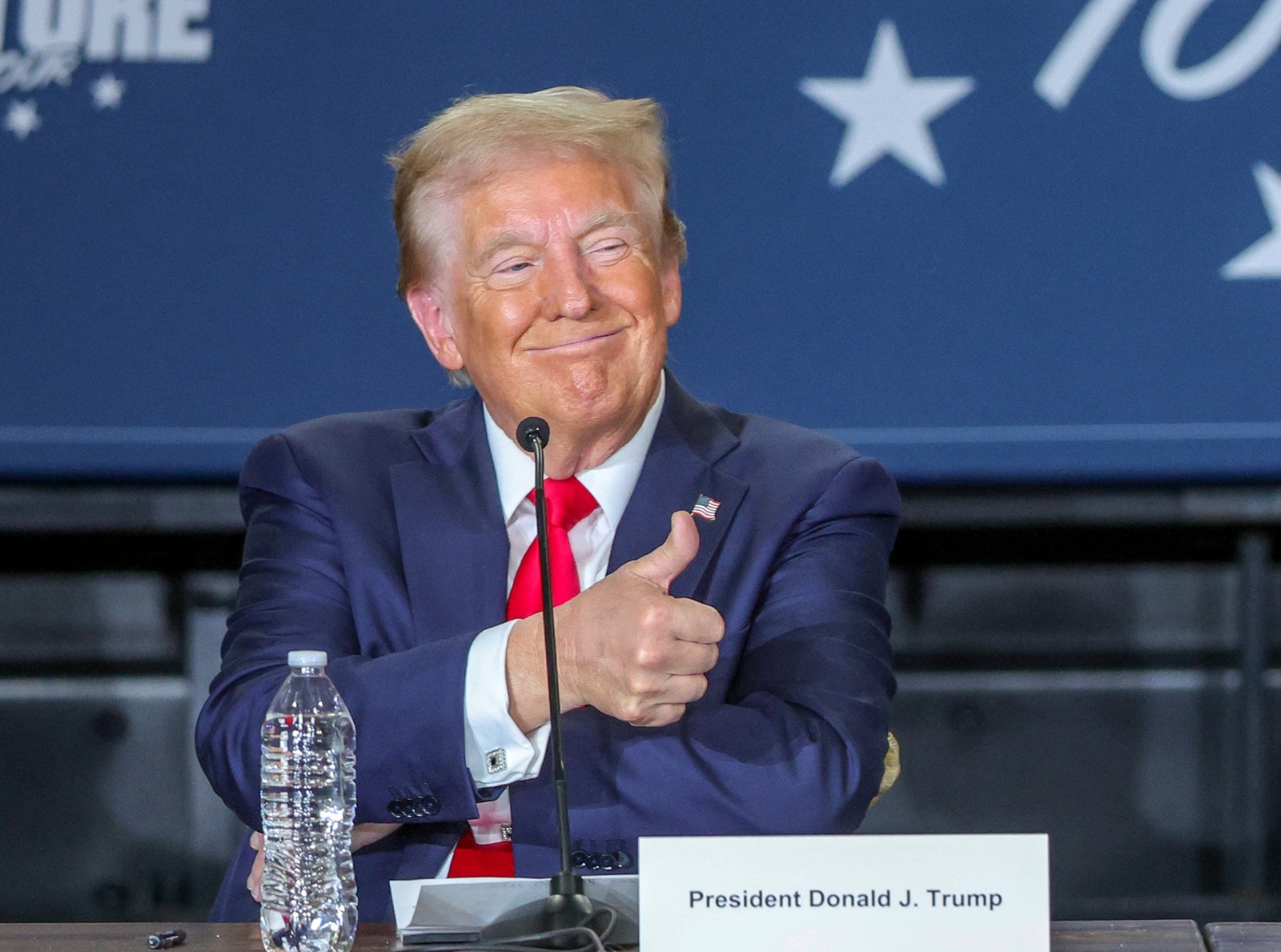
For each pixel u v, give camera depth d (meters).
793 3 11.22
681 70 11.23
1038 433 11.26
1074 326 11.21
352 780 5.36
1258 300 11.10
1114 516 11.55
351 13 11.27
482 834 5.62
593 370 5.74
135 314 11.41
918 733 12.33
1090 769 12.20
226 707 5.74
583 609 5.08
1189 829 12.15
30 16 11.39
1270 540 11.82
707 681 5.50
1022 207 11.20
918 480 11.31
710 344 11.31
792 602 5.94
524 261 5.73
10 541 11.91
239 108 11.34
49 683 12.34
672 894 4.14
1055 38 11.16
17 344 11.45
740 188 11.28
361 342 11.38
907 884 4.15
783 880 4.15
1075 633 12.17
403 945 4.43
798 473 6.22
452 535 6.03
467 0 11.22
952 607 12.23
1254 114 11.05
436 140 5.86
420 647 5.47
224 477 11.50
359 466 6.32
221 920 6.05
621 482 6.12
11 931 4.84
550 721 4.91
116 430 11.48
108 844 12.42
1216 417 11.16
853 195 11.25
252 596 6.14
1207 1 11.05
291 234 11.35
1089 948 4.50
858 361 11.28
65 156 11.38
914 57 11.23
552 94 5.91
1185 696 12.14
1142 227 11.15
